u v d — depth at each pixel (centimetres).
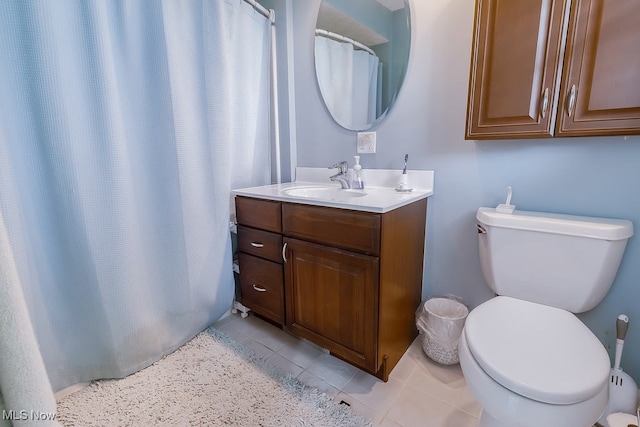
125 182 112
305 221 125
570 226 98
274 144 195
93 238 107
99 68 100
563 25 92
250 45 164
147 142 121
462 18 124
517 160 120
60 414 107
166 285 135
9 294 29
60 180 98
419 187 146
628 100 87
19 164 91
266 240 143
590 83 91
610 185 104
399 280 125
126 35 110
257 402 114
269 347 148
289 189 157
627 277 107
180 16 124
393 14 142
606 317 113
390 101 149
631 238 104
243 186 172
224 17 142
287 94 184
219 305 160
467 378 84
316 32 168
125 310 119
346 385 123
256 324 167
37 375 31
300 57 178
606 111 90
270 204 137
